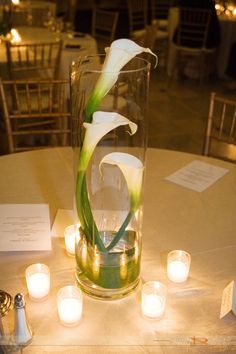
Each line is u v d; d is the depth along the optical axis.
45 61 2.70
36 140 2.71
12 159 1.38
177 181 1.26
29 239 0.99
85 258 0.82
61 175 1.29
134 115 0.80
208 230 1.04
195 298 0.84
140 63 0.80
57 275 0.89
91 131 0.71
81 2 6.36
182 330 0.77
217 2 4.73
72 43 3.03
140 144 0.82
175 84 4.41
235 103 1.50
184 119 3.51
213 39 4.15
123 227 0.80
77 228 0.84
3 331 0.74
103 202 0.80
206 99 3.99
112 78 0.71
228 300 0.80
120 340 0.75
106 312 0.81
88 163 0.76
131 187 0.77
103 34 4.28
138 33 4.68
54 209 1.12
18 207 1.11
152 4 5.29
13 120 2.32
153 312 0.78
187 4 4.04
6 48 2.56
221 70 4.55
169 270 0.88
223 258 0.95
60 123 1.94
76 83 0.74
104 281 0.82
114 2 6.49
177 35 4.24
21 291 0.85
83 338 0.75
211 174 1.30
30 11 3.93
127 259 0.81
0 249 0.96
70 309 0.77
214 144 2.99
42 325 0.78
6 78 2.69
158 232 1.03
